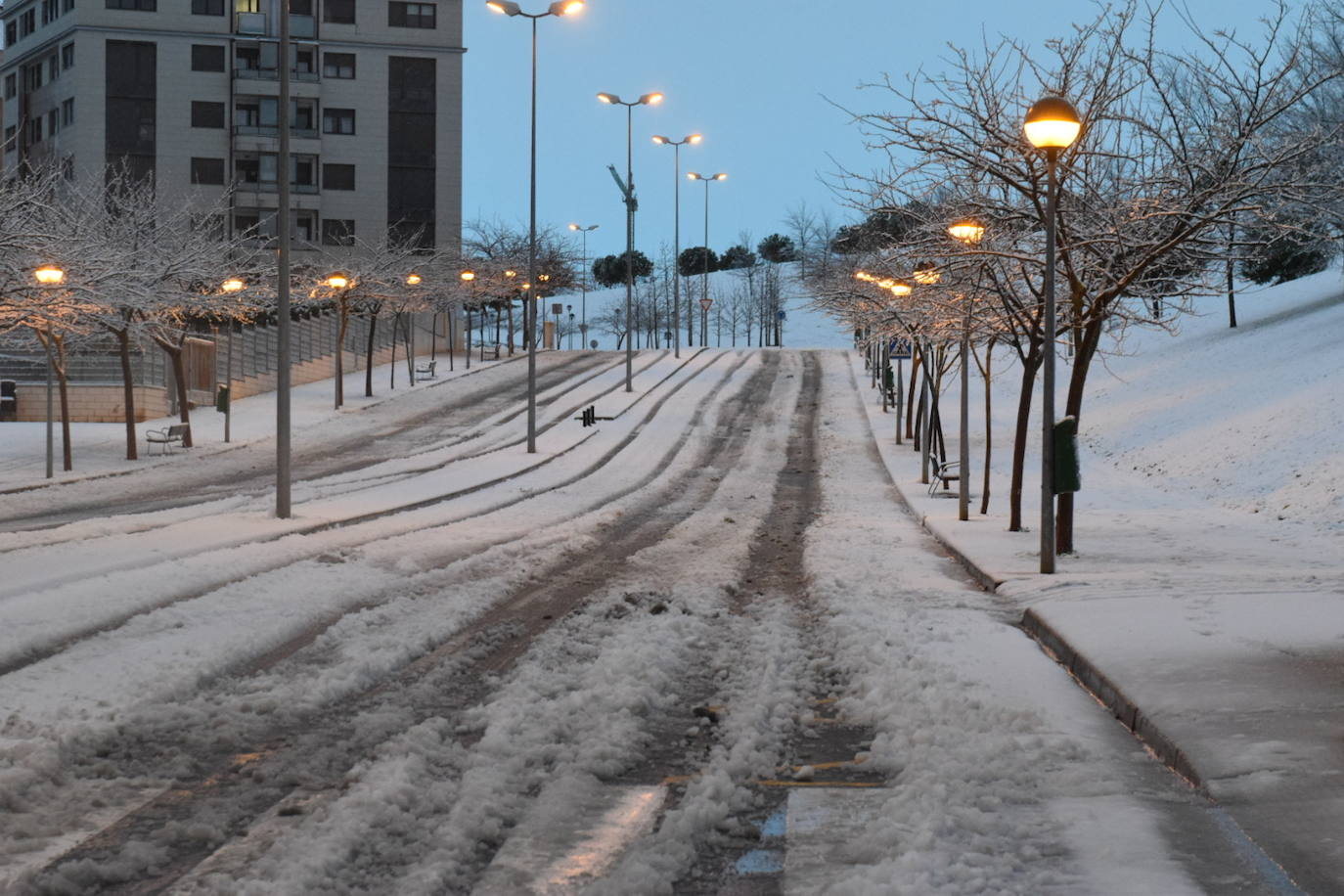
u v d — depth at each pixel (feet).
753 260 485.56
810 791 20.47
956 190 62.13
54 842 17.93
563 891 15.94
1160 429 111.75
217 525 63.52
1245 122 55.93
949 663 29.86
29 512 80.74
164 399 148.05
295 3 248.93
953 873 15.93
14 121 266.36
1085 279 60.23
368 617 37.22
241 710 26.05
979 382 182.60
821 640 35.32
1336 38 119.65
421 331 260.83
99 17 241.35
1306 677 26.50
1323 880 15.48
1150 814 18.51
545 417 158.51
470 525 69.26
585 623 37.42
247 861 16.99
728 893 16.07
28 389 142.20
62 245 91.04
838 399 179.32
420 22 253.24
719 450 132.36
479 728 24.66
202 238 147.84
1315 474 75.66
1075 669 29.89
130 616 36.94
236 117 247.29
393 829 18.26
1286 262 192.13
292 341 191.31
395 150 253.65
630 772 21.86
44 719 24.54
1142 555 54.75
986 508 77.66
